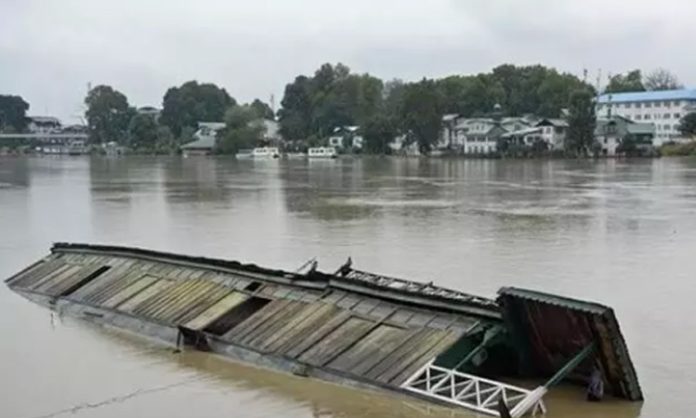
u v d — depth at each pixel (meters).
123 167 132.12
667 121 166.38
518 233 42.59
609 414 16.47
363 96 182.50
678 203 57.81
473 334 18.09
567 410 16.61
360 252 37.03
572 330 17.09
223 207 58.84
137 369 20.23
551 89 173.88
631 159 132.25
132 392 18.52
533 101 176.25
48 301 27.36
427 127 155.12
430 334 18.73
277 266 33.91
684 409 16.81
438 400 16.89
